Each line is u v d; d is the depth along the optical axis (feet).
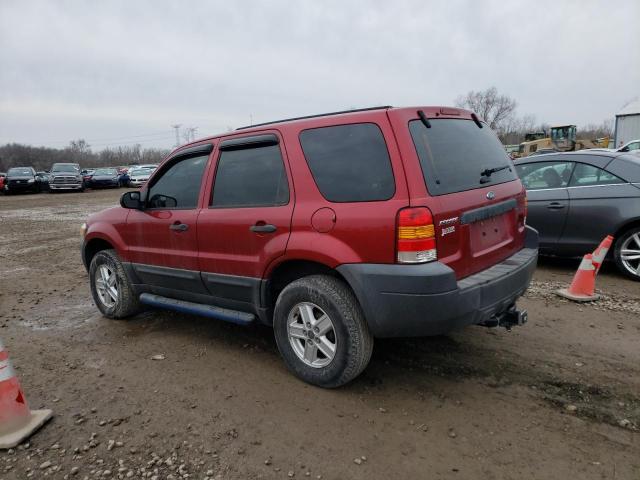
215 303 13.38
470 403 10.34
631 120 102.06
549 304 16.35
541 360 12.17
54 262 27.68
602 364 11.86
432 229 9.29
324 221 10.31
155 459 8.86
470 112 12.17
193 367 12.62
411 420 9.79
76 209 62.49
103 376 12.32
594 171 19.27
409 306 9.37
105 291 16.62
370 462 8.57
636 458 8.43
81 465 8.77
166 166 14.39
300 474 8.33
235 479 8.27
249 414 10.24
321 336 10.91
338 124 10.58
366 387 11.15
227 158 12.74
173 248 13.91
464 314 9.59
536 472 8.17
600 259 16.60
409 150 9.60
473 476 8.13
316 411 10.25
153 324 16.11
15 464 8.87
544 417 9.73
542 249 20.52
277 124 11.77
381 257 9.57
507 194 11.75
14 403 9.73
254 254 11.76
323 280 10.65
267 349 13.60
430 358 12.47
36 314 17.79
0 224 48.08
